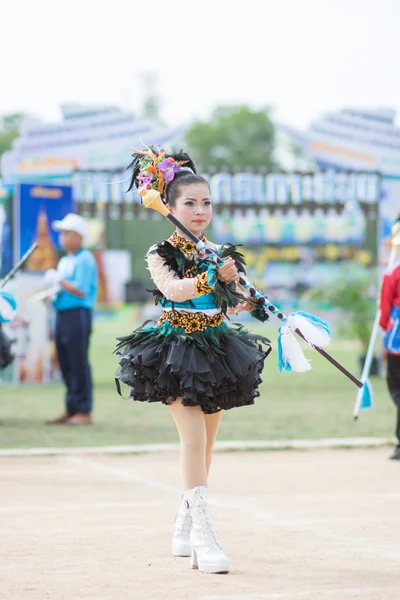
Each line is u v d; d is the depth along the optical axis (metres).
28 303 32.47
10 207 32.31
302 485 14.91
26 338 32.91
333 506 13.23
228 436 20.56
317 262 74.69
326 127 43.78
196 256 10.12
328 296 38.22
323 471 16.30
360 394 10.74
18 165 45.50
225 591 8.91
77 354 22.73
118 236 87.69
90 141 46.03
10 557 10.35
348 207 39.34
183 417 9.98
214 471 16.31
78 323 22.67
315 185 39.28
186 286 9.76
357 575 9.53
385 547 10.77
